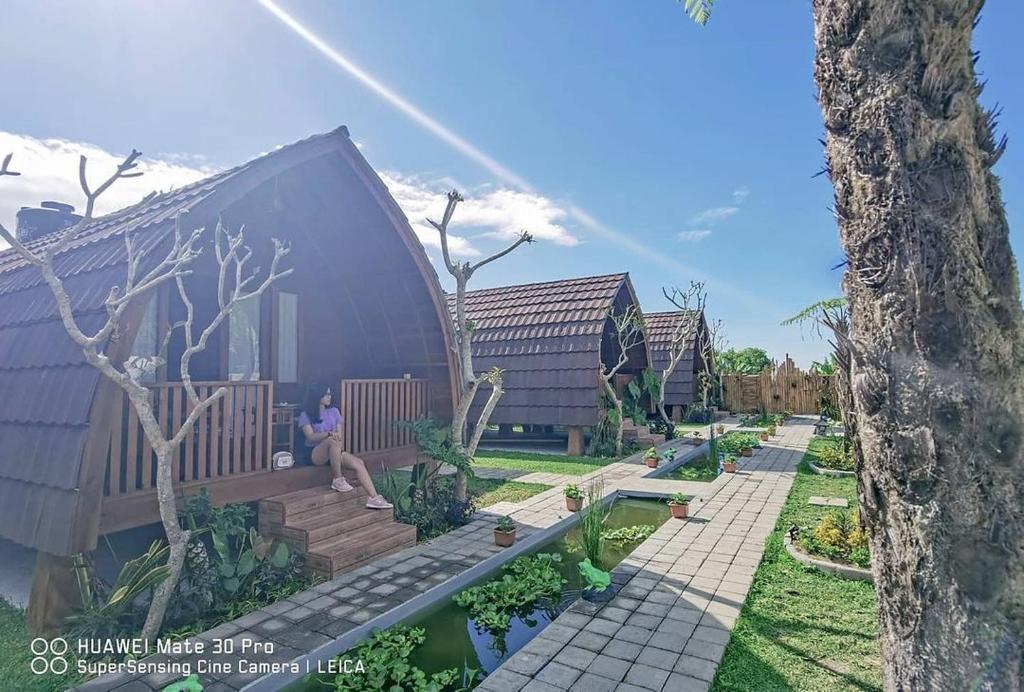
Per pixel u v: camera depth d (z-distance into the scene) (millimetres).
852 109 2852
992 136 2760
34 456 5180
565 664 4477
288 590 5945
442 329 9562
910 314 2604
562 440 19703
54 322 5848
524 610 5848
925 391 2551
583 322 17562
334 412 7965
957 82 2648
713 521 8742
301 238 9469
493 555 7121
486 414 9727
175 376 7438
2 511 5270
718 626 5133
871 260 2750
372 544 6895
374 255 9375
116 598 4848
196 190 6680
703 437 19688
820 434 19141
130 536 6508
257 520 6992
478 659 4906
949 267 2547
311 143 7234
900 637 2668
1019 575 2436
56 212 11641
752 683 4180
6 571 6734
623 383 21141
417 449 9320
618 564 6828
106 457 4984
